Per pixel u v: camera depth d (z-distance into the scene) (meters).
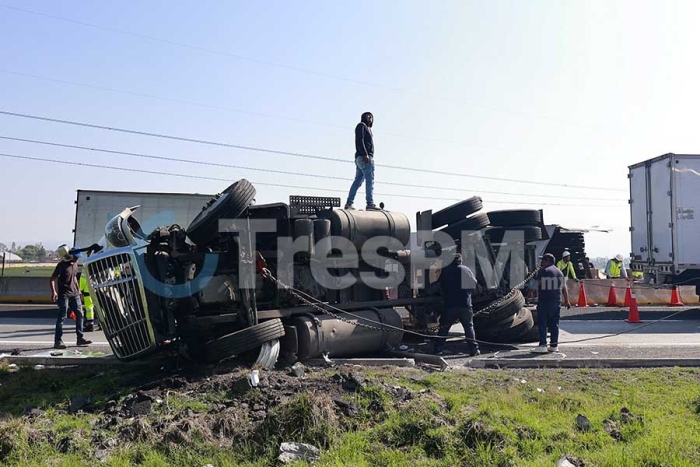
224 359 8.39
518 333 11.63
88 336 12.76
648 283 18.72
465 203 12.18
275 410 5.64
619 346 11.12
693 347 10.94
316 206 10.35
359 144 11.98
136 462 4.97
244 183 8.62
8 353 10.02
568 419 5.99
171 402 6.43
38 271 37.91
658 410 6.44
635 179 19.30
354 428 5.59
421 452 5.10
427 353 10.54
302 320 9.17
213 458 5.05
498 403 6.43
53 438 5.34
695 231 17.14
